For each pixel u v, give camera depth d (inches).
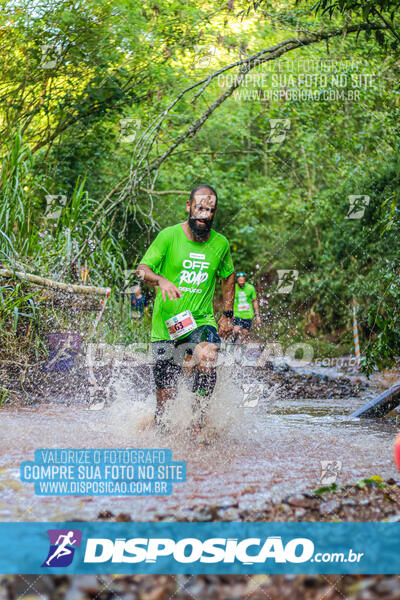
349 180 614.5
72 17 442.6
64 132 502.3
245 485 136.6
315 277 704.4
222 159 766.5
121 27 468.8
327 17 409.1
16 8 438.0
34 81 456.8
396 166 530.6
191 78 507.8
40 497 125.7
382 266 553.6
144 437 186.4
